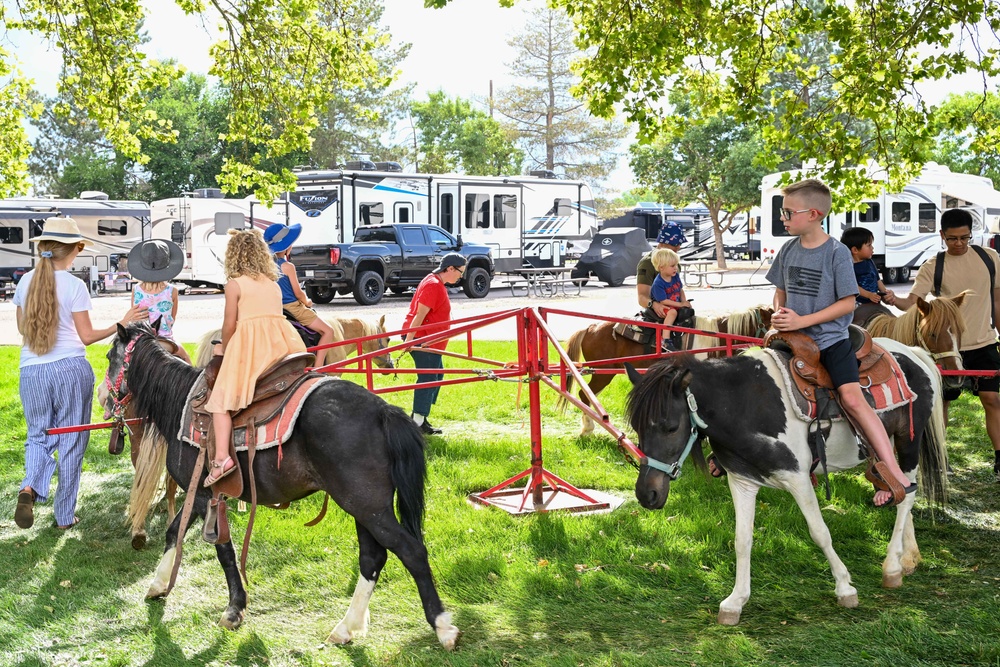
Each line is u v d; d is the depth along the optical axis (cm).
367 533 479
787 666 430
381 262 2436
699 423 471
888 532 636
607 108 929
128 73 1177
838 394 493
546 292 2750
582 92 1001
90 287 2970
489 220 2966
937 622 479
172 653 461
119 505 721
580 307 2258
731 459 491
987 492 734
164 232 3036
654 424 462
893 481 485
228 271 488
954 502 707
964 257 745
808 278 491
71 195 5769
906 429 539
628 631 482
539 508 691
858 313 796
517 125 6291
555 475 750
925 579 550
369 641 474
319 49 1163
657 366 473
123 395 554
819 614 496
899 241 3077
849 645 448
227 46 1170
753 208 4728
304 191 2692
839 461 518
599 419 530
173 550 534
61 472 648
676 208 4550
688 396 464
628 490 749
